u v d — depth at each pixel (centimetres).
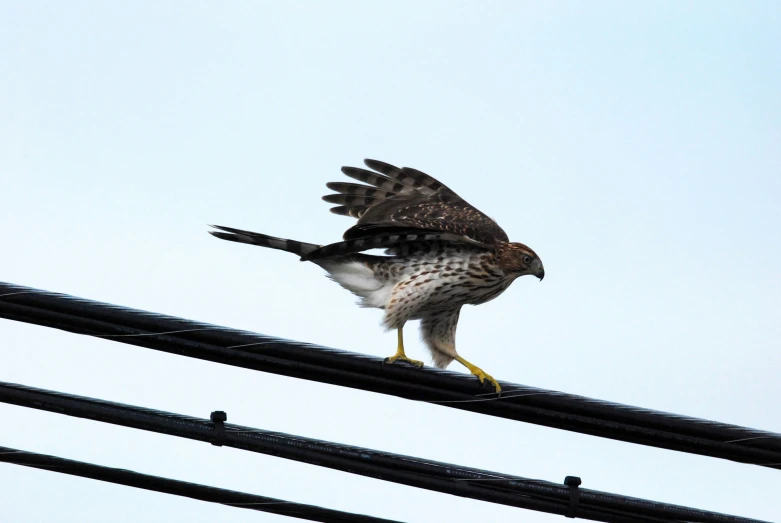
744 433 1308
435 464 1328
